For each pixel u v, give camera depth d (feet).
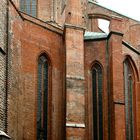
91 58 144.77
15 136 118.32
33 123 128.67
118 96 137.49
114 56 140.36
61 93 137.69
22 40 129.39
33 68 131.75
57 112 135.85
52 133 133.49
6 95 113.60
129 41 176.76
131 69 155.84
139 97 154.71
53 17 163.73
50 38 138.31
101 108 142.10
